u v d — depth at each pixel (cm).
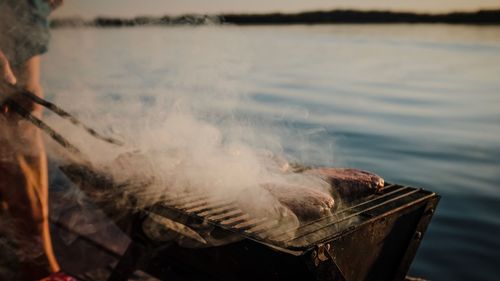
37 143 255
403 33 6081
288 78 1898
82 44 2784
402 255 207
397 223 195
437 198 210
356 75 2061
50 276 224
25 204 247
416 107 1330
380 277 203
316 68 2327
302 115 1118
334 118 1117
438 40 4444
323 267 157
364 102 1384
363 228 175
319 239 159
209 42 2480
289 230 169
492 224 506
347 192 208
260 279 174
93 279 232
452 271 409
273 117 1041
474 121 1134
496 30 6147
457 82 1898
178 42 3531
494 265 418
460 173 701
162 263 219
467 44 3844
